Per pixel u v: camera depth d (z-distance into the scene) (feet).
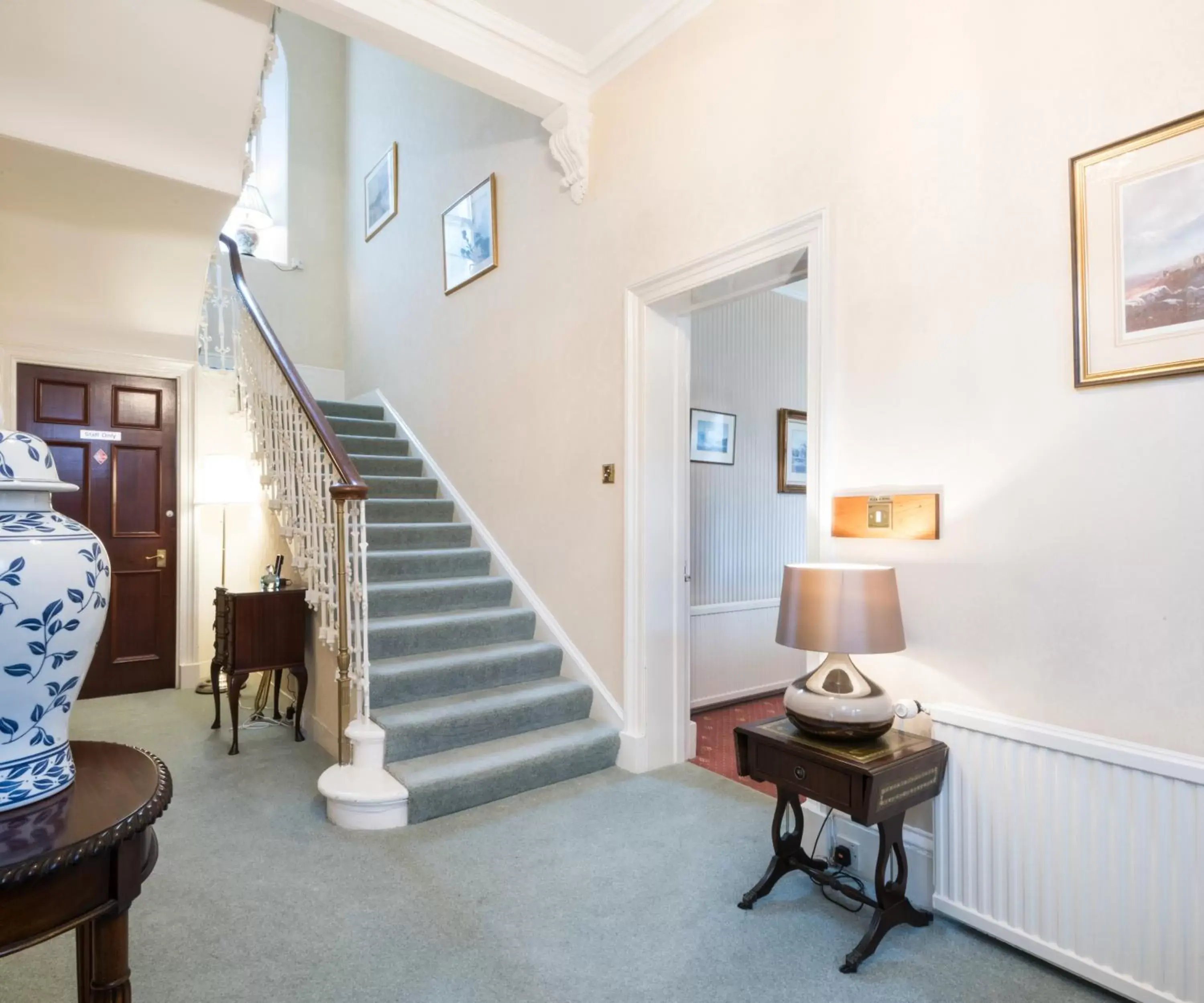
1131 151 5.89
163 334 14.92
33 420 14.55
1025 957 6.39
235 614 11.48
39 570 2.98
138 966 6.16
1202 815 5.26
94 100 8.73
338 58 22.09
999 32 6.79
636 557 10.98
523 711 10.91
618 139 11.40
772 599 15.90
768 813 9.39
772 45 8.96
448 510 15.87
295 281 21.21
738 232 9.35
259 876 7.71
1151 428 5.80
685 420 11.47
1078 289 6.17
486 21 10.44
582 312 12.21
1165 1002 5.39
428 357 17.31
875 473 7.68
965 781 6.63
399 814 8.93
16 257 11.71
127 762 3.66
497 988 5.94
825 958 6.38
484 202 14.98
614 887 7.54
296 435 12.34
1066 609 6.25
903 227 7.50
